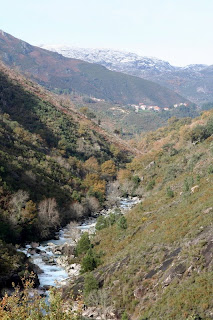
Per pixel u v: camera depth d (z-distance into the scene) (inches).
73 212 3472.0
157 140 7662.4
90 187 4357.8
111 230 2667.3
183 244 1673.2
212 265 1396.4
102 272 1850.4
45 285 1925.4
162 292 1446.9
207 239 1561.3
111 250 2249.0
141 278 1627.7
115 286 1672.0
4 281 1823.3
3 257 2000.5
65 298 1726.1
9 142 4005.9
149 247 1851.6
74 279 1964.8
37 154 4279.0
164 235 1913.1
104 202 4190.5
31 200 2942.9
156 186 4224.9
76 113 7785.4
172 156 4874.5
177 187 3004.4
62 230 3186.5
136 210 2913.4
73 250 2544.3
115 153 6387.8
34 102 6348.4
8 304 821.2
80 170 4960.6
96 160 5570.9
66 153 5364.2
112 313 1519.4
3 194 2893.7
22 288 1855.3
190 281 1371.8
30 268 2105.1
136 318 1411.2
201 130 4933.6
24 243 2687.0
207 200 2079.2
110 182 5000.0
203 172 2974.9
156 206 2731.3
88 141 6141.7
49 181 3750.0
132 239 2239.2
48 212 3038.9
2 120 4734.3
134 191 4640.8
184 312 1214.9
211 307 1191.6
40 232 2878.9
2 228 2539.4
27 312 814.5
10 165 3383.4
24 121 5541.3
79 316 840.9
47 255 2490.2
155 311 1338.6
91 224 3447.3
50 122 5935.0
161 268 1605.6
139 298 1520.7
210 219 1770.4
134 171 5497.1
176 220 2036.2
